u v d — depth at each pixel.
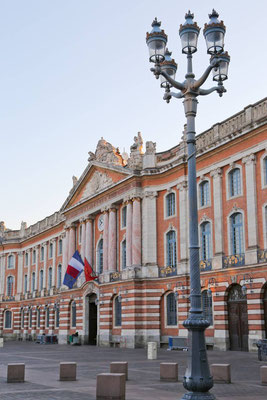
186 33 13.06
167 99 14.20
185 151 37.06
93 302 46.22
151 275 38.12
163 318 37.38
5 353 34.16
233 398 12.65
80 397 12.77
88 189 48.12
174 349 34.31
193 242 11.84
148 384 15.72
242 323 30.59
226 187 32.78
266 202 29.56
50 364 24.02
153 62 13.27
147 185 39.59
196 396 10.70
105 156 44.84
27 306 65.12
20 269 69.31
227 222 32.34
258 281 29.16
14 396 12.90
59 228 57.66
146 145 40.38
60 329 50.66
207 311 33.62
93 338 45.97
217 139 33.62
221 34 12.65
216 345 31.66
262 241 29.59
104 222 44.19
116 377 12.44
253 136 30.69
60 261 57.06
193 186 12.16
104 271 43.19
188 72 12.99
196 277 11.62
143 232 39.28
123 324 38.75
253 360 23.88
